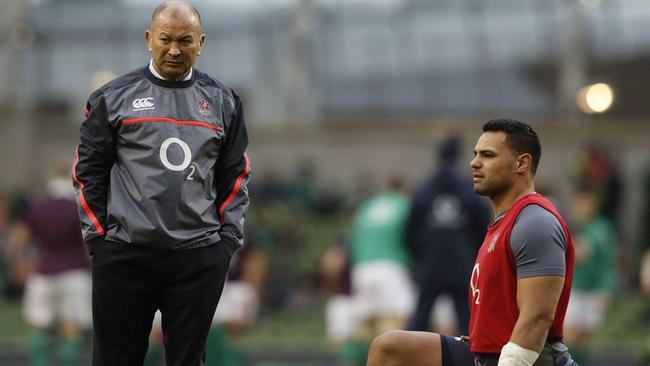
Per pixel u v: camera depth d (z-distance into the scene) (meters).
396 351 21.39
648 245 74.12
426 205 40.19
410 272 47.25
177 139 18.92
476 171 20.58
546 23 93.12
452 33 95.00
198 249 19.28
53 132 91.75
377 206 44.75
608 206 71.00
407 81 95.00
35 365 48.44
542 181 42.81
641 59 90.25
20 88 94.12
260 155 90.69
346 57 95.19
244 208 19.80
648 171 76.62
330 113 94.81
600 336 57.66
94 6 97.50
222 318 40.91
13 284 68.44
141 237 18.91
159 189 18.81
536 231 19.64
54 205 46.09
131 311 19.64
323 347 55.31
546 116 91.75
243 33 95.88
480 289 20.33
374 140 90.38
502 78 93.94
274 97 94.69
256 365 49.31
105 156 19.12
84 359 50.97
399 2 95.75
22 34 94.69
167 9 18.89
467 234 40.00
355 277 44.81
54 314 46.84
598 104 65.50
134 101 18.95
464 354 21.27
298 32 93.94
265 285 64.38
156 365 41.09
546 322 19.38
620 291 67.69
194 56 19.05
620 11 91.62
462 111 94.00
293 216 74.44
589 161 72.00
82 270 46.84
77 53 96.38
